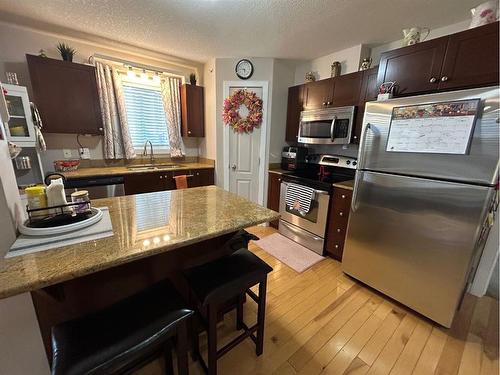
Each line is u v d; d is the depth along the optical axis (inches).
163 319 34.4
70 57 96.2
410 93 67.1
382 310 69.1
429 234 60.9
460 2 66.6
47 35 95.5
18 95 78.0
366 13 73.8
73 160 106.3
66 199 45.2
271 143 126.6
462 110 51.8
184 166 131.0
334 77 100.3
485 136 49.9
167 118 131.8
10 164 38.0
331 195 94.3
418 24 80.3
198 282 43.2
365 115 70.6
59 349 29.2
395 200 66.4
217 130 128.3
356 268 80.5
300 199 106.1
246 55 115.3
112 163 122.3
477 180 52.1
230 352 54.6
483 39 53.2
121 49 109.8
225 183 134.0
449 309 59.9
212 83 125.3
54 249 33.7
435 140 56.6
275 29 86.0
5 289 25.2
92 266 30.1
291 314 66.9
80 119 100.8
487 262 72.5
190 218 48.6
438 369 51.3
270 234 122.8
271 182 126.9
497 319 65.7
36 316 36.4
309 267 92.0
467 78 56.4
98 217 45.1
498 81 51.9
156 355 50.4
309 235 105.3
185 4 71.1
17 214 37.4
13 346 34.4
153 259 47.4
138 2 70.6
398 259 68.3
